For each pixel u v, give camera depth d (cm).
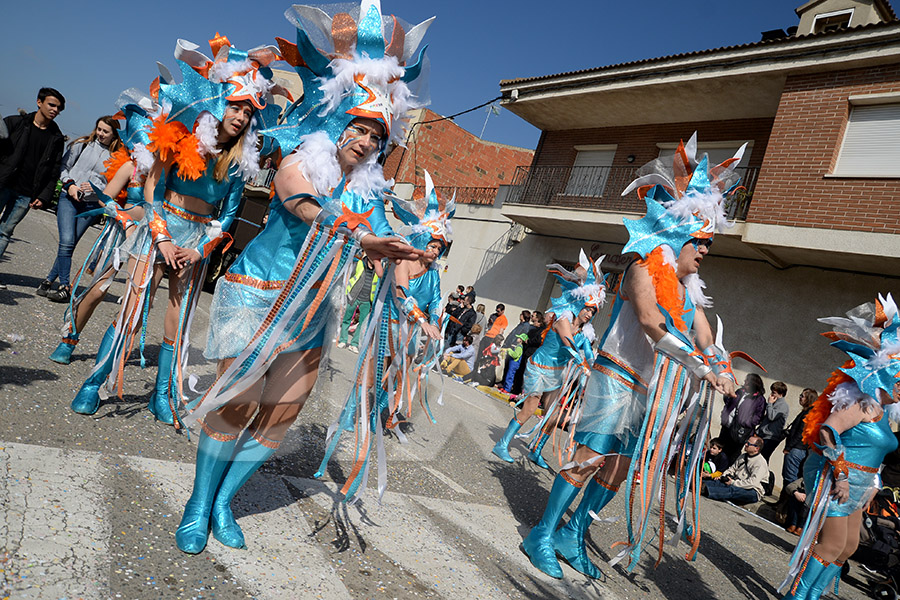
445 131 2294
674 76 1195
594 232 1383
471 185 2377
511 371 866
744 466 758
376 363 259
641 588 332
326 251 221
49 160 535
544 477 503
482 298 1630
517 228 1603
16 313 445
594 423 308
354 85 227
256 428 228
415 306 409
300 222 231
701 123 1300
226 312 227
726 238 1052
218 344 227
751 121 1220
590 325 509
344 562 238
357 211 232
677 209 310
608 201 1411
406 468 395
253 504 264
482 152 2377
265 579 207
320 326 232
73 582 171
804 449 681
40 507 202
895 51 927
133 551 197
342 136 230
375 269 227
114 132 549
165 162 310
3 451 232
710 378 284
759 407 788
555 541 323
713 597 360
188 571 197
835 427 368
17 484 212
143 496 236
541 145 1642
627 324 313
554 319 516
